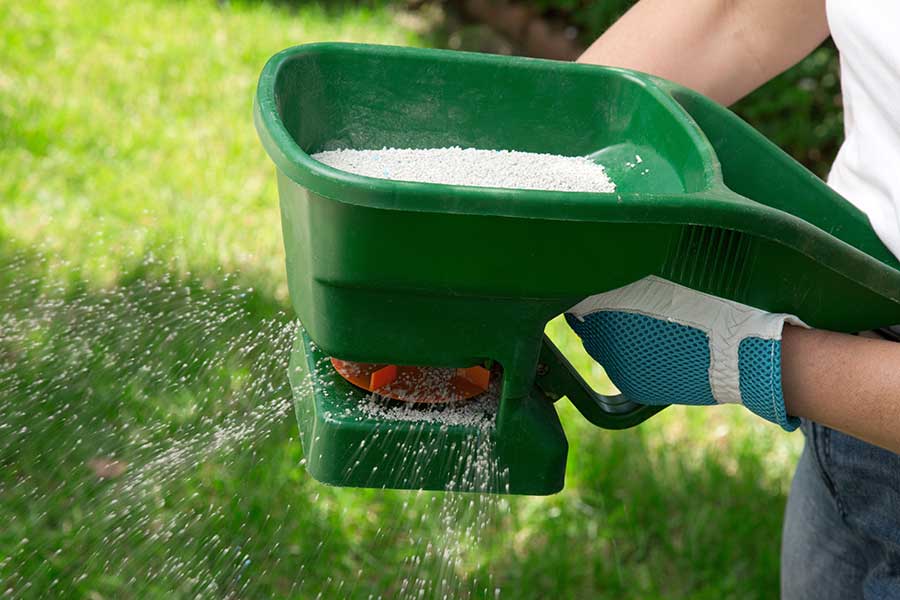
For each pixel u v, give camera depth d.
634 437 3.42
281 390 1.92
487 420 1.54
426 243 1.31
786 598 2.23
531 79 1.77
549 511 3.15
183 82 5.31
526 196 1.25
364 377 1.58
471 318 1.41
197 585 2.62
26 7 5.90
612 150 1.79
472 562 2.79
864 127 1.71
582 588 2.98
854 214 1.76
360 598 2.72
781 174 1.78
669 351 1.49
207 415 2.43
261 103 1.42
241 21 6.11
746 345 1.46
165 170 4.46
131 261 3.70
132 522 2.70
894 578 1.88
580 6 6.55
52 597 2.56
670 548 3.13
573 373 1.67
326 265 1.35
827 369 1.48
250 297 3.29
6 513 2.73
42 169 4.35
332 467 1.52
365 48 1.71
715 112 1.77
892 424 1.44
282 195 1.47
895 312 1.52
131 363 3.09
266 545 2.76
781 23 1.88
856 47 1.63
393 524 2.92
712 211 1.31
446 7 7.07
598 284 1.37
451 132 1.78
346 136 1.74
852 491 1.90
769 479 3.39
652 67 1.91
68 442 2.88
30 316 3.32
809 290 1.48
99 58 5.45
